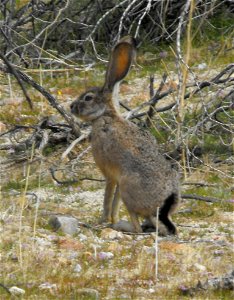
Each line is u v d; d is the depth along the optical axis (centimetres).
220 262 1590
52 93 2717
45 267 1555
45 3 3138
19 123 2491
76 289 1457
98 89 1841
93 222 1831
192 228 1783
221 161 2177
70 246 1658
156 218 1700
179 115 1917
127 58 1847
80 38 3009
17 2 3331
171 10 2991
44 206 1906
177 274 1534
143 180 1727
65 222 1752
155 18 3022
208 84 2273
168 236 1723
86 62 2931
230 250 1656
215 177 2091
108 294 1452
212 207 1909
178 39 1973
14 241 1661
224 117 2325
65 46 3000
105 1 3014
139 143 1758
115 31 2992
